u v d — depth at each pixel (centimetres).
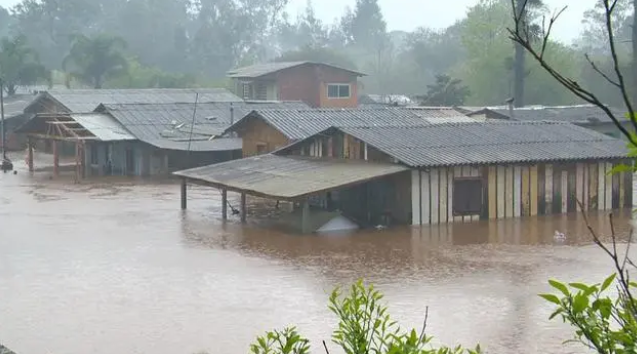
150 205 3152
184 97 5509
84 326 1544
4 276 1948
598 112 4394
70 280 1905
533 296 1708
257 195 2552
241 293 1769
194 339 1459
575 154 2822
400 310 1611
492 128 3070
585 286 393
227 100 5484
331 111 3756
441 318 1555
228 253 2205
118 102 5284
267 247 2286
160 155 4250
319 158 2962
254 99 5919
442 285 1816
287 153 3150
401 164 2605
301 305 1667
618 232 2469
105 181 3981
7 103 6119
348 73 5825
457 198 2684
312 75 5766
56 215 2895
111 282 1881
